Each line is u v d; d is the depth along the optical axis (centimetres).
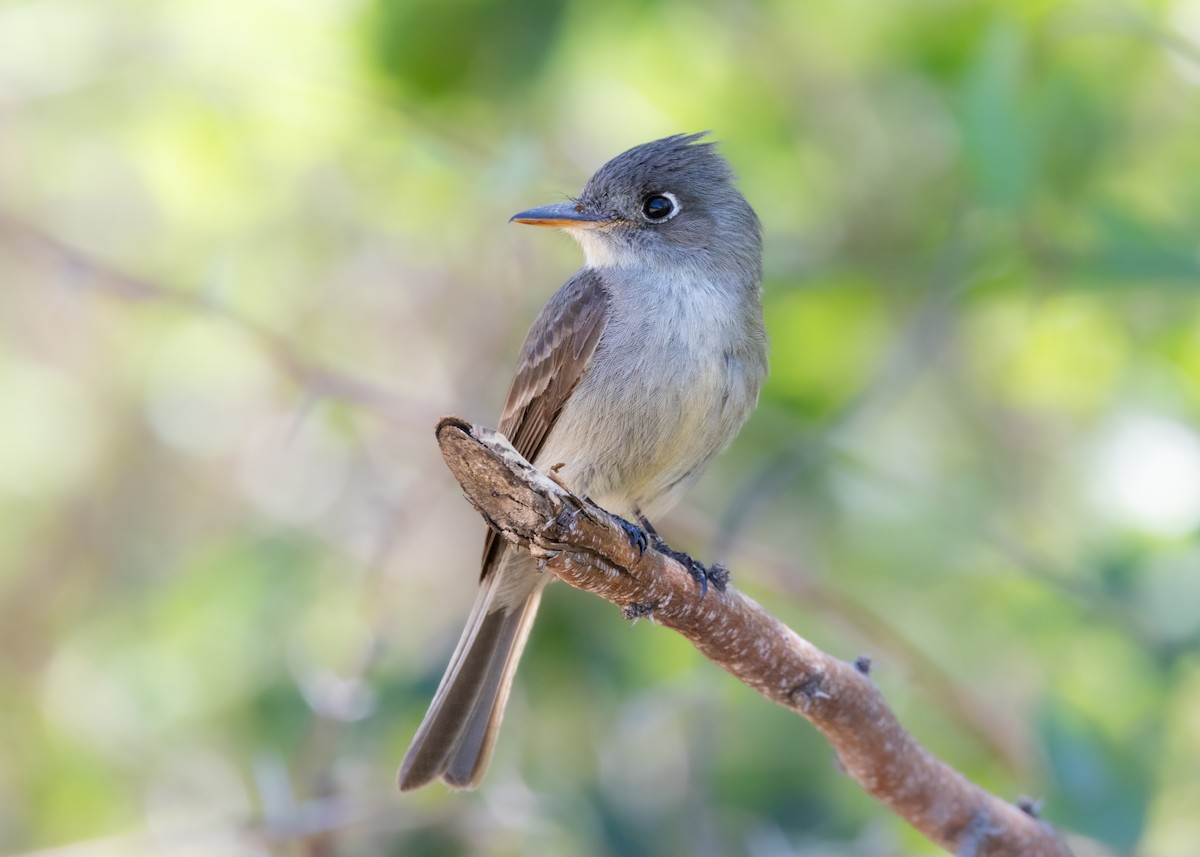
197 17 1217
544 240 1216
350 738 1011
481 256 1257
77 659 1315
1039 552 1170
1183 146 1191
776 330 1194
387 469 1261
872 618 1052
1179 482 1107
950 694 1059
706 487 1188
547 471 862
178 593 1186
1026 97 1072
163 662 1174
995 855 748
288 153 1262
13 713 1330
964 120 1005
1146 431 1125
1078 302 1123
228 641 1161
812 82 1245
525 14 1127
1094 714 992
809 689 714
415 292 1304
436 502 1162
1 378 1416
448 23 1137
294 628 1158
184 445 1409
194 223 1317
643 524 886
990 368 1270
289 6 1198
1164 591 1070
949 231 1117
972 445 1265
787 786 1075
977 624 1216
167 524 1402
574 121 1243
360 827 968
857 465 1114
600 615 1091
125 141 1310
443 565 1200
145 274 1342
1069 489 1235
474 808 970
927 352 1087
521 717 1063
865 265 1185
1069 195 1145
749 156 1216
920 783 739
